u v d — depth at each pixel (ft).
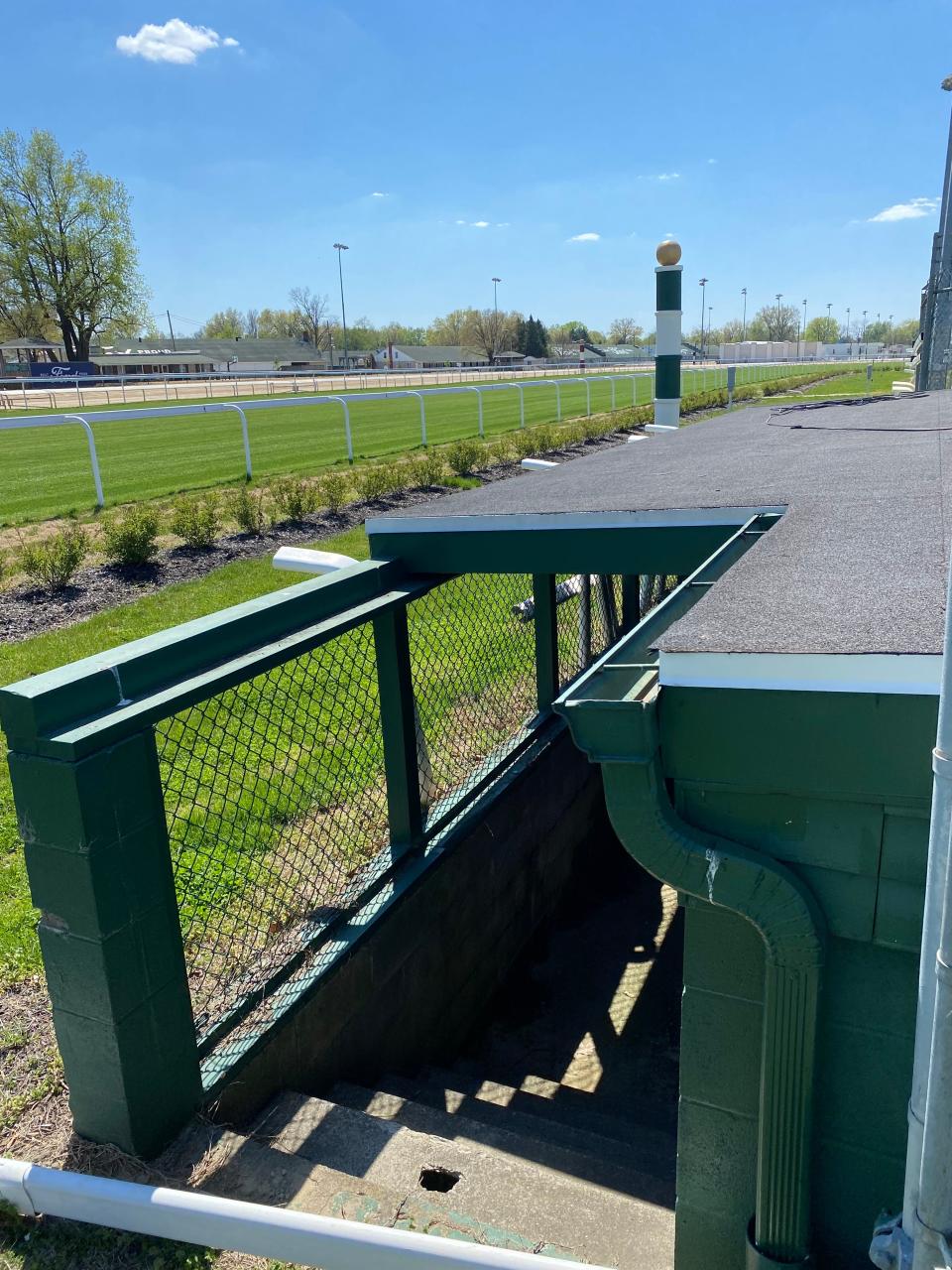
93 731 5.33
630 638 5.10
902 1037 4.34
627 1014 13.14
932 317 42.55
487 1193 6.27
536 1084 11.45
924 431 15.85
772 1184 4.69
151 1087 6.09
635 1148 8.53
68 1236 5.52
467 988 12.07
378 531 9.45
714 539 8.31
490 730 14.07
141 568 23.52
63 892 5.56
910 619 4.34
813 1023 4.35
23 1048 7.29
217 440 65.05
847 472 10.21
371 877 9.65
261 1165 6.15
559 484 11.42
